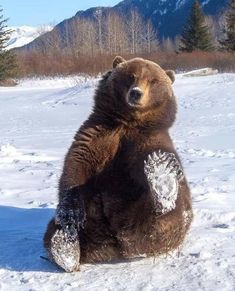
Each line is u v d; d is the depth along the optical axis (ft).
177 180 14.12
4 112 86.99
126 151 15.28
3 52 168.66
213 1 415.03
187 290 13.70
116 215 15.05
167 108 16.08
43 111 86.84
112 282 14.48
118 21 284.20
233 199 23.45
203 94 90.07
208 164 34.04
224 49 195.72
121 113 15.49
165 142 15.60
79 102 94.27
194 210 20.81
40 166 34.19
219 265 15.23
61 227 15.10
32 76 167.53
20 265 15.98
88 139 15.35
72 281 14.62
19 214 21.97
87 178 15.20
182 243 16.55
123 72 16.06
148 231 14.94
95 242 15.53
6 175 31.01
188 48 218.18
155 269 15.28
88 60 168.04
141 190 14.80
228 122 61.16
